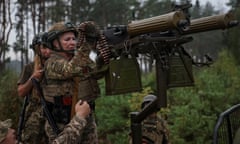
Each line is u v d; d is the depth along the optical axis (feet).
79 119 10.14
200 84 33.81
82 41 9.89
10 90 27.71
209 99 32.22
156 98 10.21
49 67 10.69
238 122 14.34
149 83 38.22
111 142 31.94
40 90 11.19
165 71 10.10
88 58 9.97
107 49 9.75
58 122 11.09
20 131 12.57
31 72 12.98
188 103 32.42
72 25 10.90
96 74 10.00
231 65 41.34
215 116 30.17
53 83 10.94
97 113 33.19
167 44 9.94
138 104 30.30
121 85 9.77
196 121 29.63
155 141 19.60
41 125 12.19
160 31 9.18
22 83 12.88
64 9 124.36
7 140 9.78
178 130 29.27
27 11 112.16
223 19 9.87
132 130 10.81
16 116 27.07
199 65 11.08
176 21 8.78
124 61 9.80
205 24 9.96
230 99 32.63
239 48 74.74
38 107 12.18
